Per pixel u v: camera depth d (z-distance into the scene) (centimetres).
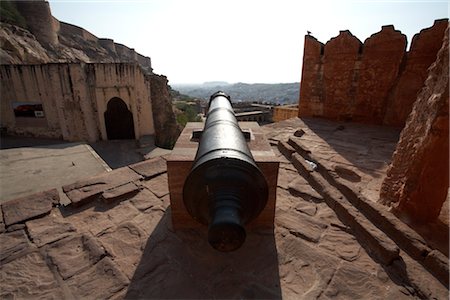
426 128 239
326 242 242
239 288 190
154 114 1842
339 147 533
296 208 302
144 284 194
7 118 1413
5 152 866
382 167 423
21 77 1331
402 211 261
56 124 1415
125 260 217
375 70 707
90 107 1398
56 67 1291
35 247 230
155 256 221
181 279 198
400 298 183
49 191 316
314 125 754
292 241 242
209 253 226
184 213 255
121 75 1378
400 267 205
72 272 204
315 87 852
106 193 313
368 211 276
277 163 246
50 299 181
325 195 321
